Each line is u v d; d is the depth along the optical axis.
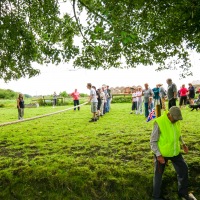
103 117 13.82
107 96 16.19
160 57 7.41
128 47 6.50
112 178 5.38
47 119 13.86
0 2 5.77
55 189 5.33
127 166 5.80
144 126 10.12
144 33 6.59
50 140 8.27
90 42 5.35
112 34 4.45
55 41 6.38
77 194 5.24
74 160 6.16
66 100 33.78
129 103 28.70
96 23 4.79
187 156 6.22
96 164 5.90
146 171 5.55
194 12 5.61
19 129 10.55
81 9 5.70
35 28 6.84
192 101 18.03
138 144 7.33
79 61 6.66
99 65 6.76
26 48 6.34
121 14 5.50
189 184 5.32
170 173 5.44
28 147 7.48
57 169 5.67
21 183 5.45
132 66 7.18
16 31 6.05
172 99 11.20
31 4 6.62
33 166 5.84
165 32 6.42
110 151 6.83
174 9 5.83
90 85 12.16
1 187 5.40
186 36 6.62
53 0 6.31
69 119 13.52
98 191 5.27
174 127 4.55
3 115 17.56
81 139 8.19
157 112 5.79
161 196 5.14
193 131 8.69
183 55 7.52
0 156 6.69
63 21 6.27
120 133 8.86
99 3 5.22
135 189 5.24
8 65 6.64
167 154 4.54
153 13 6.16
